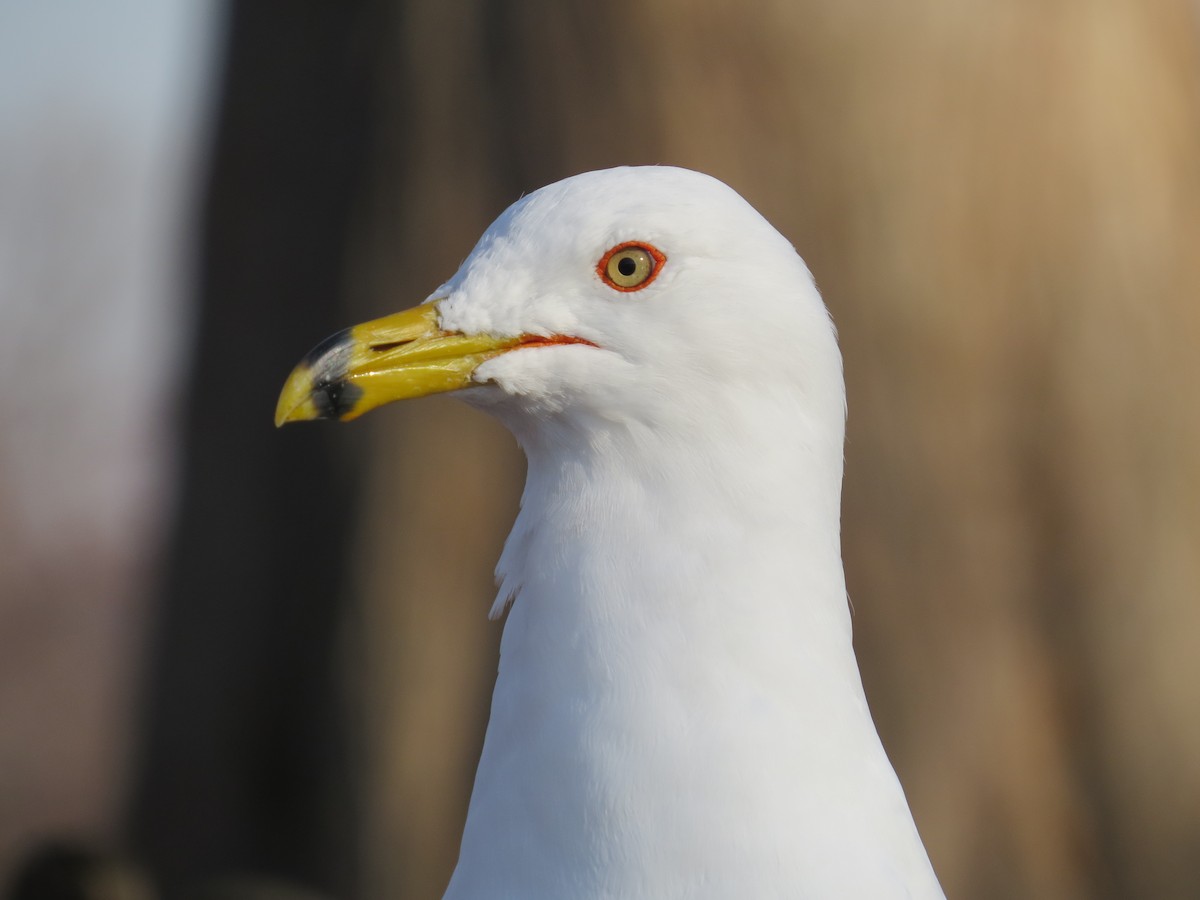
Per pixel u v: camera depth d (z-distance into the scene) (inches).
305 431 666.8
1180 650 547.8
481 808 217.9
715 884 203.3
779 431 222.7
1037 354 554.3
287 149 684.7
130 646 1203.2
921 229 550.0
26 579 1283.2
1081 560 552.1
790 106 553.9
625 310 227.3
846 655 220.4
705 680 210.7
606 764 208.5
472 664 591.2
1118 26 570.9
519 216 239.9
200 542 716.0
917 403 548.7
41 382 1331.2
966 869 542.0
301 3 681.0
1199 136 589.3
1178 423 554.9
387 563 604.7
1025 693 548.7
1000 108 554.3
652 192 230.5
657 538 219.9
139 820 734.5
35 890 489.1
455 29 608.1
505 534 589.3
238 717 698.2
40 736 1170.0
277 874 649.6
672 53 559.5
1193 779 545.6
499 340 234.7
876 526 548.1
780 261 228.8
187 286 764.6
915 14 551.8
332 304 652.7
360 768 613.0
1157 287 560.1
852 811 208.7
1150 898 547.8
